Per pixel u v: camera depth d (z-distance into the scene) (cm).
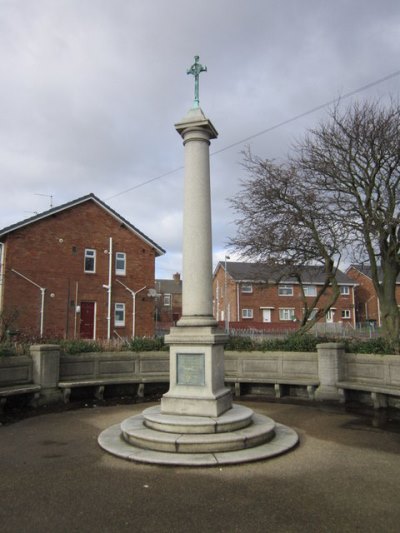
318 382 1096
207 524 421
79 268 2653
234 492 495
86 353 1162
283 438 692
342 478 540
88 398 1119
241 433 655
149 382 1167
